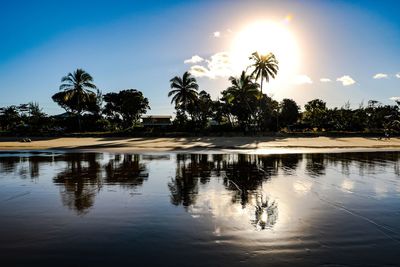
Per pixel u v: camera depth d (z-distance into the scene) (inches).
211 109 3422.7
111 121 3425.2
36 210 352.5
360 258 224.1
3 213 341.4
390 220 313.0
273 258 224.1
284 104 3363.7
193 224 299.1
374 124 2669.8
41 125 2795.3
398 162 792.9
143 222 306.2
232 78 2477.9
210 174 604.7
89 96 2610.7
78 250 239.0
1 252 237.0
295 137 2092.8
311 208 358.0
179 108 2721.5
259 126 2608.3
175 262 217.9
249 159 872.9
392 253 232.2
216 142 1665.8
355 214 333.7
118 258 224.8
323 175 590.9
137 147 1360.7
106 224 300.7
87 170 661.9
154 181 530.9
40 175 598.2
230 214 333.7
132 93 3388.3
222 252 234.5
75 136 2213.3
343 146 1406.3
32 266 213.6
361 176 580.1
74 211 347.3
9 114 3467.0
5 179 556.7
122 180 541.0
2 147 1403.8
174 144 1529.3
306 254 231.0
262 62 2272.4
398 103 2790.4
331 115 2763.3
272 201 390.3
